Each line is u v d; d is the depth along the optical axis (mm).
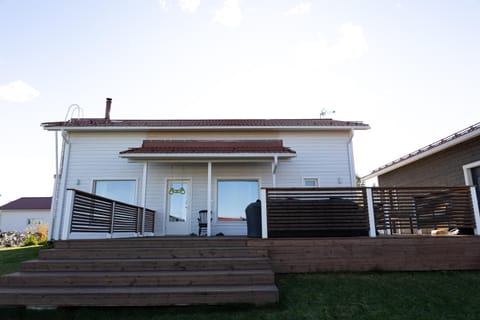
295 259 5945
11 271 6734
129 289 4480
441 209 6441
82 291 4406
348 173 10664
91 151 10773
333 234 6336
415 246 6086
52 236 10008
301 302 4480
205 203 10461
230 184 10641
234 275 4742
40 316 4113
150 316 4066
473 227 6289
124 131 10930
